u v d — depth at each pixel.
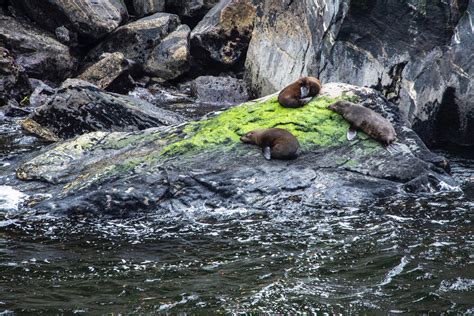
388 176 31.62
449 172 34.34
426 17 44.06
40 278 23.05
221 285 22.42
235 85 62.91
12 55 63.09
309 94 35.88
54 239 26.84
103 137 35.62
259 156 32.12
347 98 35.50
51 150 34.66
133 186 30.27
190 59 69.19
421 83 44.31
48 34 68.19
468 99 42.00
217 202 29.95
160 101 61.97
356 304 21.03
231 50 69.75
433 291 21.84
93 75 62.38
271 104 35.91
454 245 25.64
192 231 27.62
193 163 31.73
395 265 23.88
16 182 32.75
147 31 69.88
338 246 25.72
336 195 30.38
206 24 71.00
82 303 21.16
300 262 24.28
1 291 22.00
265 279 22.86
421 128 44.34
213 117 36.25
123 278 23.05
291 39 55.50
